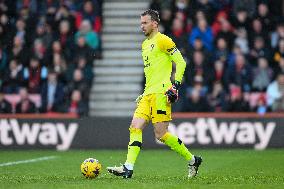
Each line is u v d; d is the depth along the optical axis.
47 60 66.50
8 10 71.62
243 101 62.97
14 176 37.69
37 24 69.81
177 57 34.06
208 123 60.62
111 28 72.19
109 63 69.81
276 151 57.41
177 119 60.72
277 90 63.28
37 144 61.75
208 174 38.81
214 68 63.66
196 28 66.19
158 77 34.28
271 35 66.88
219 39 64.88
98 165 34.25
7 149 61.88
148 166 45.16
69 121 61.81
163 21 68.88
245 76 63.41
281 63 64.12
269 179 34.19
